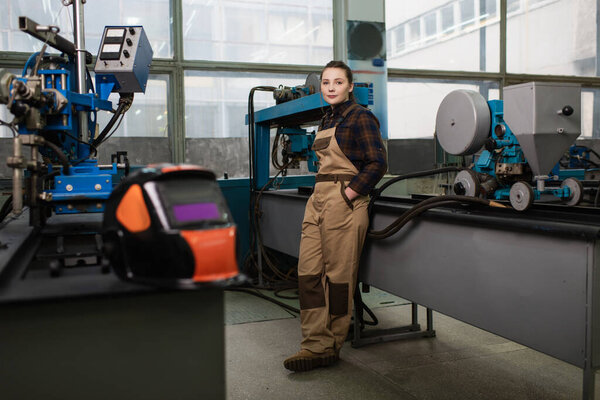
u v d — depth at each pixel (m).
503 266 1.57
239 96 4.48
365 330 2.56
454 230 1.77
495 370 2.14
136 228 0.82
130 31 1.79
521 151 2.10
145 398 0.85
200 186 0.86
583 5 5.45
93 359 0.83
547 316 1.43
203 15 4.30
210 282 0.80
